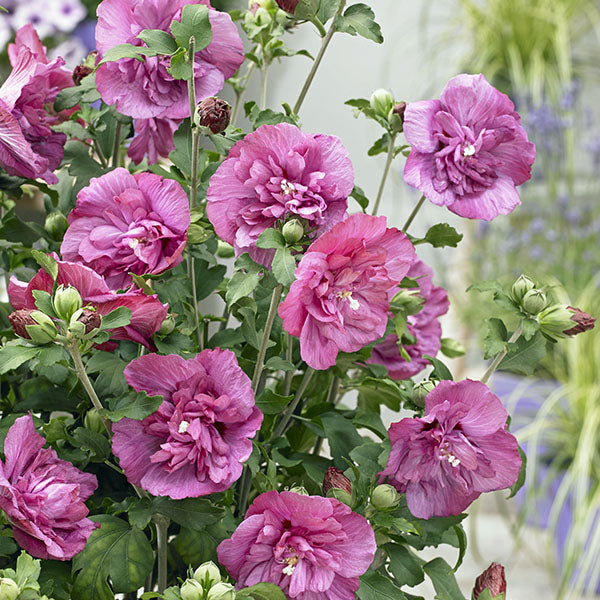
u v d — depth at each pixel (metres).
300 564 1.12
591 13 4.23
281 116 1.18
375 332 1.12
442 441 1.15
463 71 4.01
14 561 1.19
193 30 1.13
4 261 1.30
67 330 1.08
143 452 1.12
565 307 1.19
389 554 1.19
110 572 1.14
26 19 3.20
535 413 3.74
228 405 1.12
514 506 3.64
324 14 1.18
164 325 1.15
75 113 1.28
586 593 3.16
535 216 4.29
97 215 1.16
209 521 1.13
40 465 1.13
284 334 1.22
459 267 4.05
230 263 1.68
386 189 2.60
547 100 4.06
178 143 1.19
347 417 1.27
